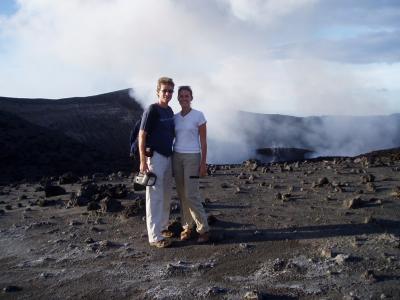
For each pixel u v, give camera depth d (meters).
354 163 14.96
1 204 10.41
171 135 6.21
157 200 6.23
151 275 5.29
